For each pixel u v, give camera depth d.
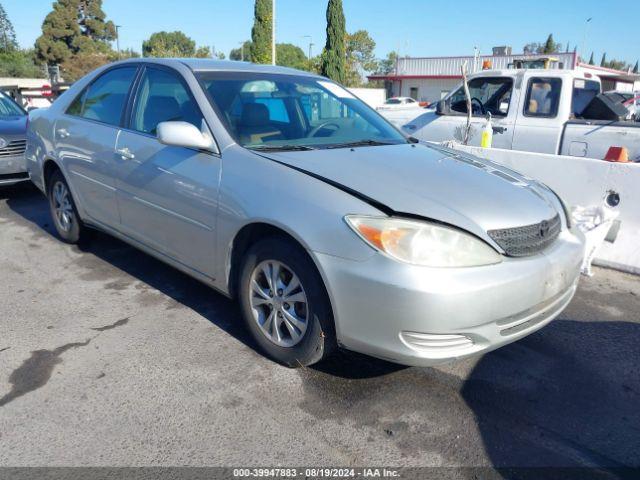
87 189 4.48
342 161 3.16
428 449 2.56
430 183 2.95
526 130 7.56
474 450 2.56
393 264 2.54
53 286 4.25
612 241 4.84
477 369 3.24
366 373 3.13
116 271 4.57
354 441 2.59
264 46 24.80
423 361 2.60
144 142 3.82
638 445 2.64
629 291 4.52
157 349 3.34
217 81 3.73
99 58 59.62
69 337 3.47
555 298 3.01
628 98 9.20
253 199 3.01
